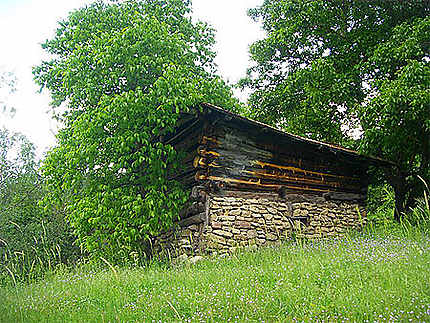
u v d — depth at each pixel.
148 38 13.14
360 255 7.69
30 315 6.28
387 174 16.80
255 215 12.23
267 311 5.52
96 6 16.19
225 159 12.16
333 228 14.10
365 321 4.70
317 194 14.24
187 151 12.66
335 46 19.08
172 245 11.90
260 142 13.03
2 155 18.62
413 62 14.02
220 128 12.13
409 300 5.12
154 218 11.38
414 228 10.35
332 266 7.25
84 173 12.59
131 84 13.37
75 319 5.96
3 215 16.55
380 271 6.46
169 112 11.77
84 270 11.02
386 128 14.34
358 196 15.51
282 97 20.44
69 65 13.16
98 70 13.00
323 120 19.64
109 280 8.09
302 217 13.38
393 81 14.36
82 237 12.88
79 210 12.10
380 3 17.80
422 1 16.73
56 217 17.36
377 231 12.01
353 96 17.77
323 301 5.57
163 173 11.86
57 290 8.18
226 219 11.66
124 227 11.37
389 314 4.79
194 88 12.44
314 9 18.33
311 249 9.65
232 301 6.00
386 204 20.78
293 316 5.27
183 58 15.15
